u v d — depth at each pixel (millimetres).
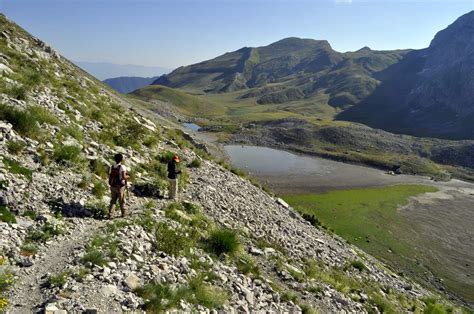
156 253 12523
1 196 11633
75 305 8227
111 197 14289
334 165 115000
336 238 35375
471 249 51594
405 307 22391
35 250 10266
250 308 12266
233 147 132250
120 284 9742
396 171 114938
